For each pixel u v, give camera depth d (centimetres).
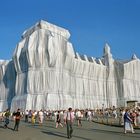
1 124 3812
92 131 2798
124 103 10581
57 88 8462
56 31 9069
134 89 11081
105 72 10900
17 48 9188
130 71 11100
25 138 2022
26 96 8256
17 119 2672
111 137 2191
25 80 8662
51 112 5803
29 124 4022
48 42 8444
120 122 3653
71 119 2108
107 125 3875
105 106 10481
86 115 5297
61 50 8862
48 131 2716
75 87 9531
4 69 10438
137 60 11488
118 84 10950
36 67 8450
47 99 8050
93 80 10381
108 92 10744
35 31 8831
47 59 8450
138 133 2594
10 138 2005
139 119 3503
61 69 8706
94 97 10219
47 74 8394
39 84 8300
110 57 11088
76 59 9706
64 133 2516
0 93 10362
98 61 10981
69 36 9644
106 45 11300
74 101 9275
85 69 10081
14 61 9194
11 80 10056
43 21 8981
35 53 8475
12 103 8644
